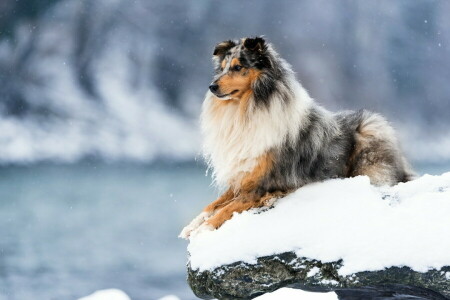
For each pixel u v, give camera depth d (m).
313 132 6.12
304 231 4.97
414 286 4.58
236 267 4.93
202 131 6.35
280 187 5.91
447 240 4.58
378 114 6.80
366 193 5.31
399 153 6.59
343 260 4.70
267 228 5.11
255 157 5.85
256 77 5.90
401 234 4.70
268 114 5.83
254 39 5.89
